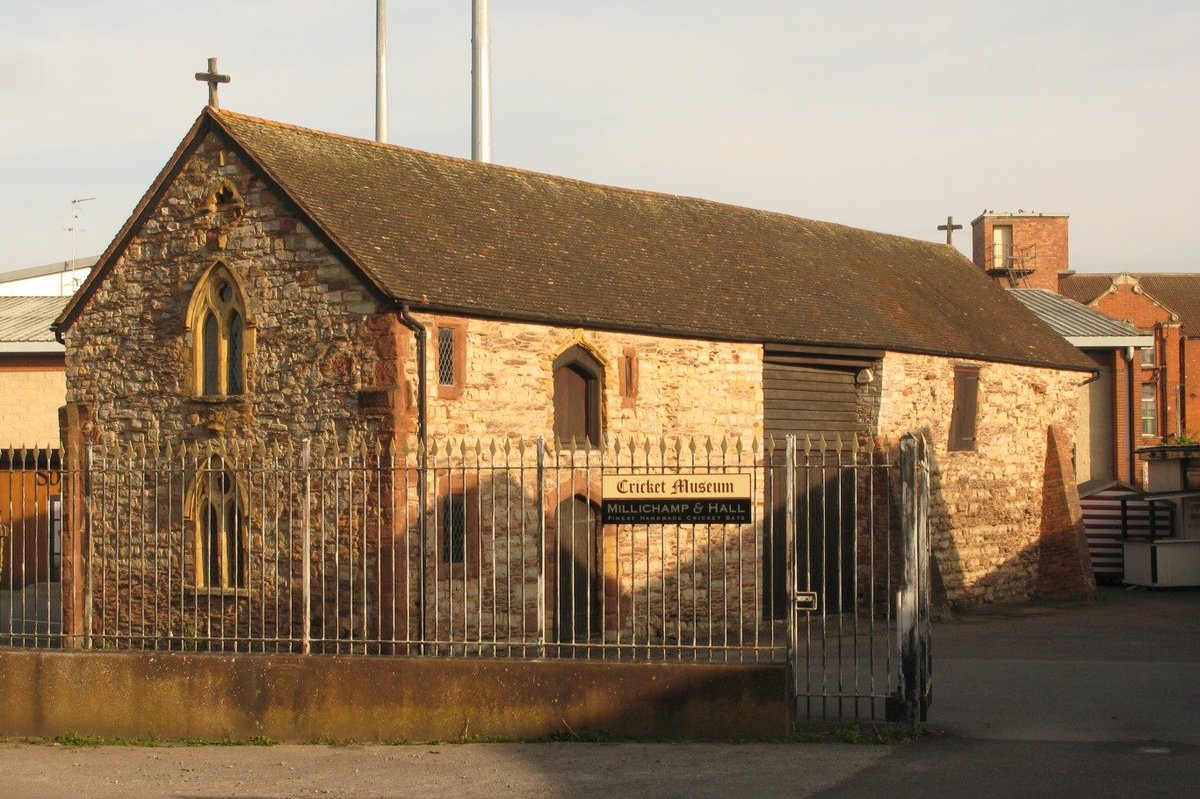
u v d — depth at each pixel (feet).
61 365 105.50
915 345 88.38
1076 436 137.39
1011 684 55.42
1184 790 35.55
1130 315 197.98
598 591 69.72
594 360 70.64
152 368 69.77
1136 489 109.91
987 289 112.27
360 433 61.72
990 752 40.45
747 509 42.91
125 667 45.06
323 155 70.90
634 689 42.47
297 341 64.34
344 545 61.52
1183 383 188.03
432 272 64.85
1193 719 46.50
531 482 66.44
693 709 42.19
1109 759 39.47
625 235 83.10
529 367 66.85
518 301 66.54
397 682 43.60
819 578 83.97
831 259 97.86
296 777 38.91
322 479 48.37
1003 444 98.27
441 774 38.75
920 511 44.78
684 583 74.02
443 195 74.74
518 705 42.91
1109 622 83.35
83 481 58.59
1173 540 102.32
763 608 78.89
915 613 43.19
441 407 62.39
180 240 69.05
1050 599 99.66
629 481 43.93
